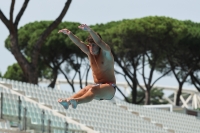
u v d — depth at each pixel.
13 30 110.12
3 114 73.56
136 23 162.50
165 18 163.88
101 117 100.44
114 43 166.88
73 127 86.25
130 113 113.12
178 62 179.00
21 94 87.00
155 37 162.50
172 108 148.00
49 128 76.69
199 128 138.25
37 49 112.81
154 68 172.88
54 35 170.50
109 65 35.72
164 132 117.00
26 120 74.62
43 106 86.75
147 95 171.50
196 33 174.00
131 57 168.50
